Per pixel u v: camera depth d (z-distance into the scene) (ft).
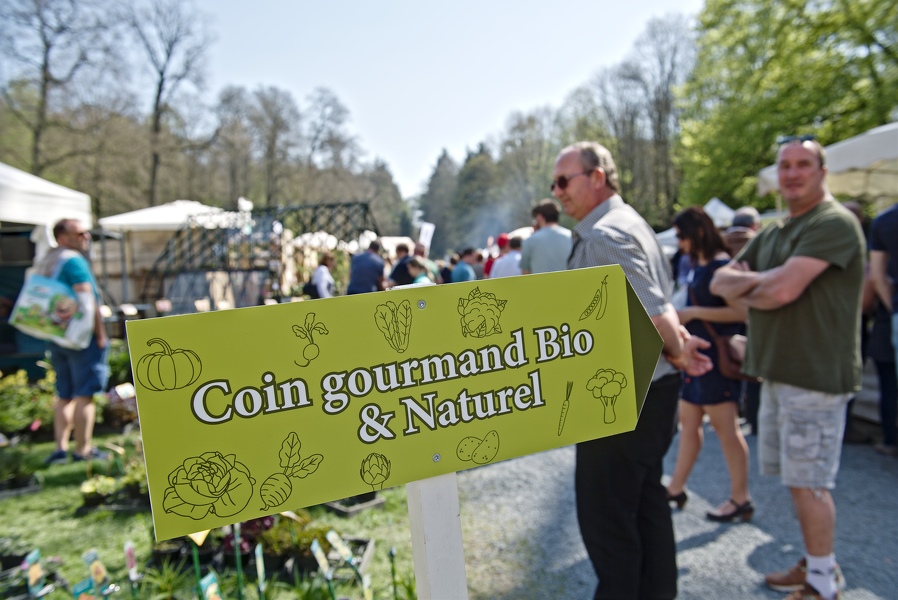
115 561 9.26
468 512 11.16
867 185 23.24
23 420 17.26
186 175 94.63
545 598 8.08
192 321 2.91
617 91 121.60
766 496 11.16
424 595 3.59
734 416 9.93
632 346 4.12
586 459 6.61
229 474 3.00
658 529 6.98
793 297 7.08
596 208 7.02
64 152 72.69
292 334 3.11
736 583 8.19
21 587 8.27
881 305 13.28
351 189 125.49
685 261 15.78
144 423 2.83
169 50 86.48
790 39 52.70
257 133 112.27
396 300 3.35
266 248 39.29
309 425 3.15
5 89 68.90
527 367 3.73
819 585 7.20
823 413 7.17
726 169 61.46
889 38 47.62
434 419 3.46
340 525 10.41
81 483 13.07
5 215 18.63
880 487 11.40
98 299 14.73
